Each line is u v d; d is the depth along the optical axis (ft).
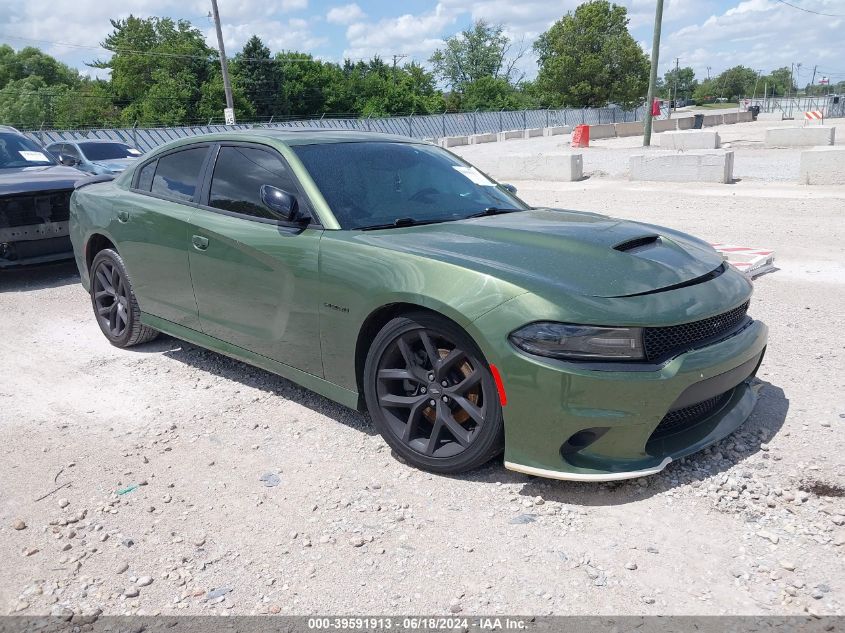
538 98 311.68
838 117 217.56
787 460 10.83
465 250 10.61
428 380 10.59
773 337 16.90
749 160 69.10
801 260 25.46
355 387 11.53
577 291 9.55
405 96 281.33
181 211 14.26
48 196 23.58
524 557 8.77
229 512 10.02
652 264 10.51
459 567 8.63
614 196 46.70
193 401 13.98
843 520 9.19
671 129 152.87
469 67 327.06
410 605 8.00
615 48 282.97
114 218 16.07
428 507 9.94
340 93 269.03
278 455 11.66
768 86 564.71
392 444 11.14
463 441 10.32
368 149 13.64
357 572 8.61
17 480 11.10
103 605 8.16
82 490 10.75
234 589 8.38
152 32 265.34
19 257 23.39
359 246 11.05
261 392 14.32
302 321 11.94
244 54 250.37
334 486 10.61
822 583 8.05
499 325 9.45
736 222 34.17
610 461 9.62
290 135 13.65
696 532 9.14
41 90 276.82
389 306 10.69
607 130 135.64
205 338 14.43
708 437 10.52
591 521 9.45
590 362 9.21
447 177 13.88
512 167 62.44
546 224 12.14
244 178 13.39
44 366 16.31
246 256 12.68
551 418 9.32
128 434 12.62
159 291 15.26
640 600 7.94
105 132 122.72
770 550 8.71
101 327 17.69
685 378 9.46
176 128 131.34
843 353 15.58
